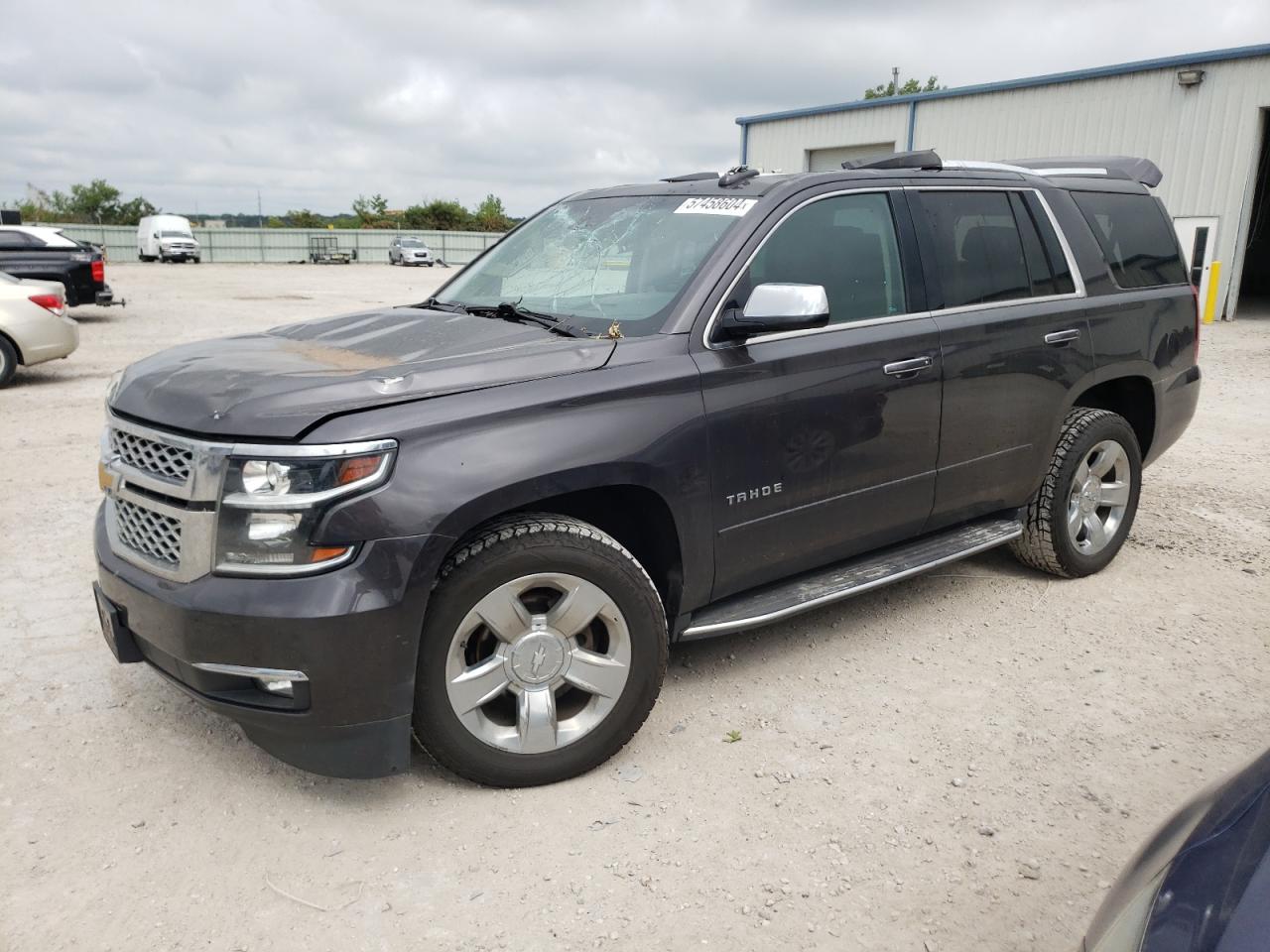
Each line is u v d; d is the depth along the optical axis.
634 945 2.40
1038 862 2.71
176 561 2.78
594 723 3.08
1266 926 1.22
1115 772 3.15
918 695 3.66
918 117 23.66
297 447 2.60
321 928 2.46
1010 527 4.46
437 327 3.51
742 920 2.48
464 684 2.87
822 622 4.34
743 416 3.30
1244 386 10.78
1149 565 5.04
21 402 9.48
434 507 2.67
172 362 3.27
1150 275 5.00
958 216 4.16
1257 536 5.52
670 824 2.88
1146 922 1.37
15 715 3.46
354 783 3.09
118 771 3.14
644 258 3.65
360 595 2.60
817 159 26.48
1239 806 1.48
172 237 47.38
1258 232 25.94
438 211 72.56
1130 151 20.27
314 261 53.81
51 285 10.74
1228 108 18.81
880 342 3.70
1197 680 3.79
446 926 2.46
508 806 2.97
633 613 3.04
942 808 2.96
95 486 6.39
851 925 2.47
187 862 2.71
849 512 3.71
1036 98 21.56
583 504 3.33
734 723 3.46
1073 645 4.10
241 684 2.75
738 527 3.37
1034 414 4.32
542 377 2.98
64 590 4.59
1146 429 5.14
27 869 2.66
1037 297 4.38
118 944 2.39
